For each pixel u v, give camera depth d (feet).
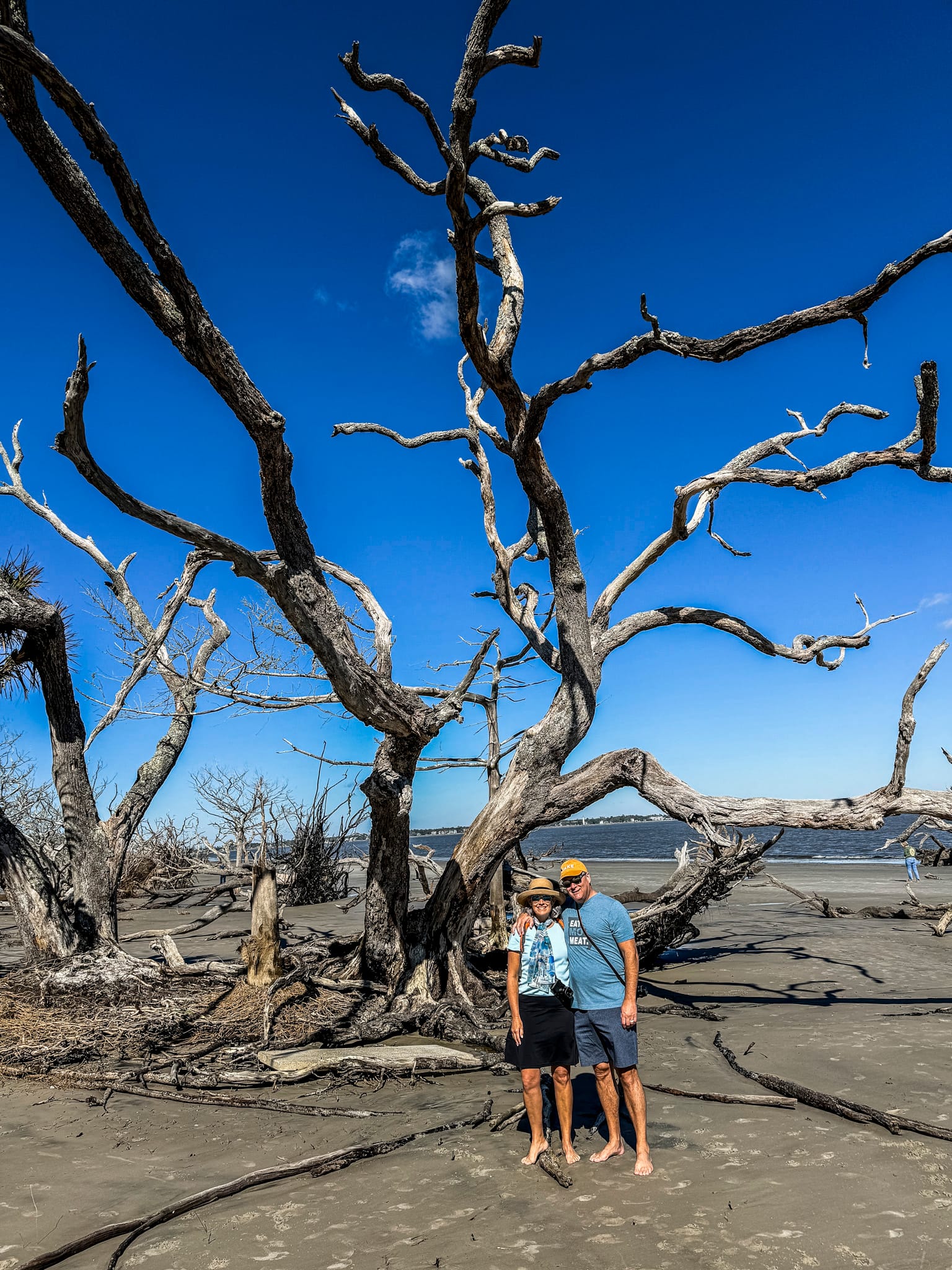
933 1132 16.72
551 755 30.25
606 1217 13.61
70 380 18.86
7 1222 14.23
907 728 26.63
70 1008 28.50
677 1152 16.30
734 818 28.32
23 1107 20.54
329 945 35.14
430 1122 18.99
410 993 28.71
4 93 18.47
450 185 22.39
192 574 34.65
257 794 53.36
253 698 28.12
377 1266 12.34
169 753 39.01
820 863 143.95
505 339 26.96
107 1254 13.02
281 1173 15.76
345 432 33.37
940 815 26.66
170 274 20.22
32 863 32.86
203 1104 20.75
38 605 34.37
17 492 39.11
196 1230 13.75
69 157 19.63
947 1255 12.01
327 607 24.88
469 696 36.40
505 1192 14.78
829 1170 15.17
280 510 23.93
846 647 35.19
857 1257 12.07
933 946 44.39
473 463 35.35
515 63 21.88
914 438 28.76
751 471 31.17
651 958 39.65
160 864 75.82
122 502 20.95
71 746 35.35
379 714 27.07
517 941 16.70
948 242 20.86
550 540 30.83
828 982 35.32
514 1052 16.30
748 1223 13.23
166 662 33.65
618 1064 15.66
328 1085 22.29
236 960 40.57
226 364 21.18
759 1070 22.15
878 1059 22.75
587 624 31.42
